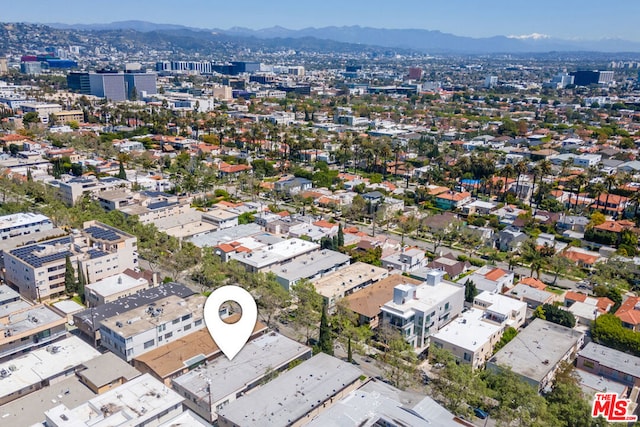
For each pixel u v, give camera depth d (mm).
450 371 102250
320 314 132250
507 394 96875
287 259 166750
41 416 91062
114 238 161250
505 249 192000
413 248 180750
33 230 175750
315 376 106438
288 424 91875
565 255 174625
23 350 113125
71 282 146000
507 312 134375
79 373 102812
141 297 133500
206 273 149500
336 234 194125
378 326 133500
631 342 121812
